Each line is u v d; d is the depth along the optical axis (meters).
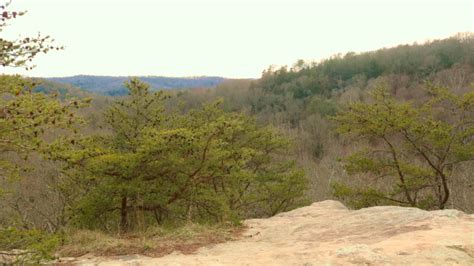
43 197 18.33
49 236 6.16
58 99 6.70
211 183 12.15
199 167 10.85
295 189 19.61
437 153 15.62
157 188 10.90
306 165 38.78
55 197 18.05
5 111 5.70
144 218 11.64
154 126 12.88
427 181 15.91
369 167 16.03
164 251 6.78
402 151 16.19
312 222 8.52
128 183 10.75
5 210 17.02
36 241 5.94
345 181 28.89
